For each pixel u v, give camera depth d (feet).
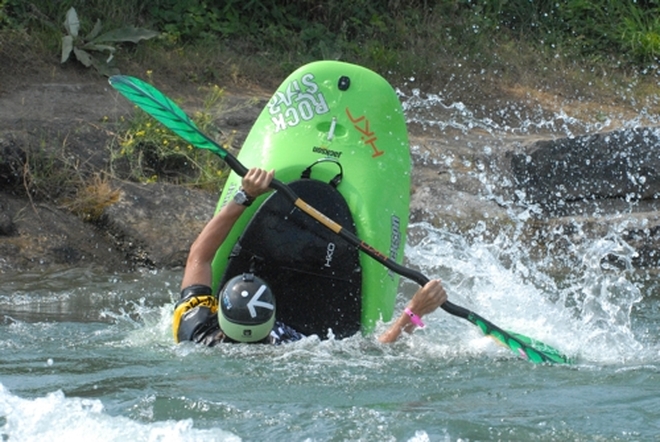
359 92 68.23
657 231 102.47
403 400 48.85
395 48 156.15
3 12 124.57
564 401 49.29
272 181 60.18
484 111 145.48
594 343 64.90
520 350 58.29
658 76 164.35
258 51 145.89
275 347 57.52
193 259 61.41
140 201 95.09
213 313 59.41
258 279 57.62
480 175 115.34
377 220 64.28
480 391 50.83
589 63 164.35
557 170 116.16
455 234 99.66
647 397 50.11
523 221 103.45
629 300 81.61
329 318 62.59
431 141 124.67
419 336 62.85
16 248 86.63
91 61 121.70
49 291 77.61
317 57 147.23
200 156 105.50
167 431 43.47
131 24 134.21
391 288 64.75
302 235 62.54
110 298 76.38
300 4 154.92
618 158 117.50
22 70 118.11
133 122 104.58
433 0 167.02
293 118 67.62
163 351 57.41
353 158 66.13
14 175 95.25
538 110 147.33
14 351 57.72
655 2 178.29
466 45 158.40
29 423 44.34
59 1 131.64
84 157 100.58
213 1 149.38
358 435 43.83
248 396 48.80
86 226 92.63
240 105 124.16
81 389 49.60
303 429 44.34
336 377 52.44
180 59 133.18
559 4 172.24
